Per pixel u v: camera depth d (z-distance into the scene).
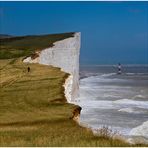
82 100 120.75
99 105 106.12
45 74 80.12
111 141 32.72
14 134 35.97
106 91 159.75
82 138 34.19
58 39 148.12
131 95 140.88
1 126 40.56
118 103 112.06
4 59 120.25
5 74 85.25
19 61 108.75
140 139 55.47
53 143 31.16
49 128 39.12
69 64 129.62
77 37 144.00
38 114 45.50
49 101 53.34
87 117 82.81
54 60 121.75
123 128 69.44
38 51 117.88
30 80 72.88
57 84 66.81
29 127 39.66
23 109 48.81
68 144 30.88
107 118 81.38
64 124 41.25
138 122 76.56
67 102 53.09
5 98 56.78
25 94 59.06
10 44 163.38
